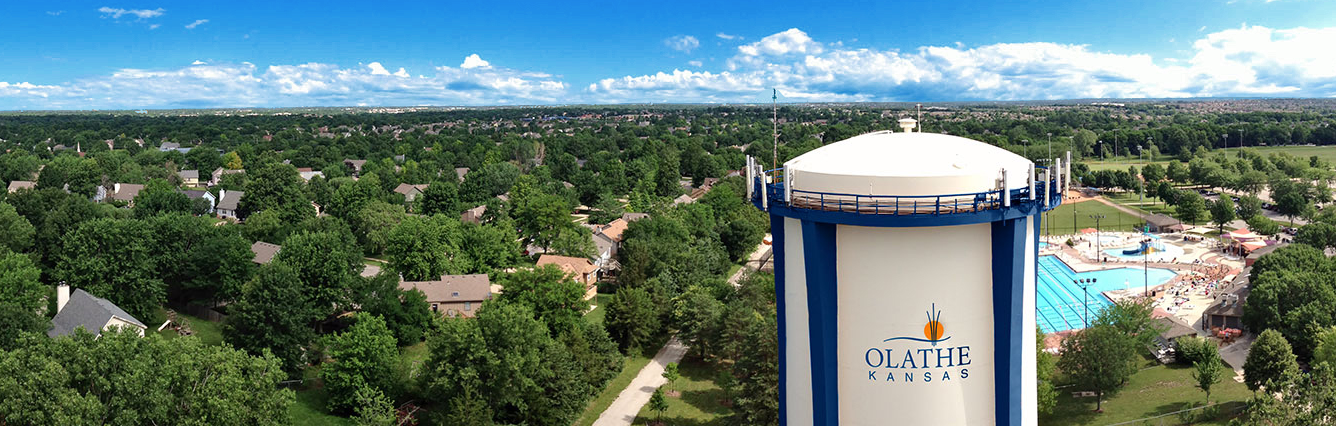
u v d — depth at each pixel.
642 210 165.12
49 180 175.00
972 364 24.58
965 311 24.22
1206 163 197.25
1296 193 159.38
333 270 85.12
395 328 84.69
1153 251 138.50
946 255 23.78
